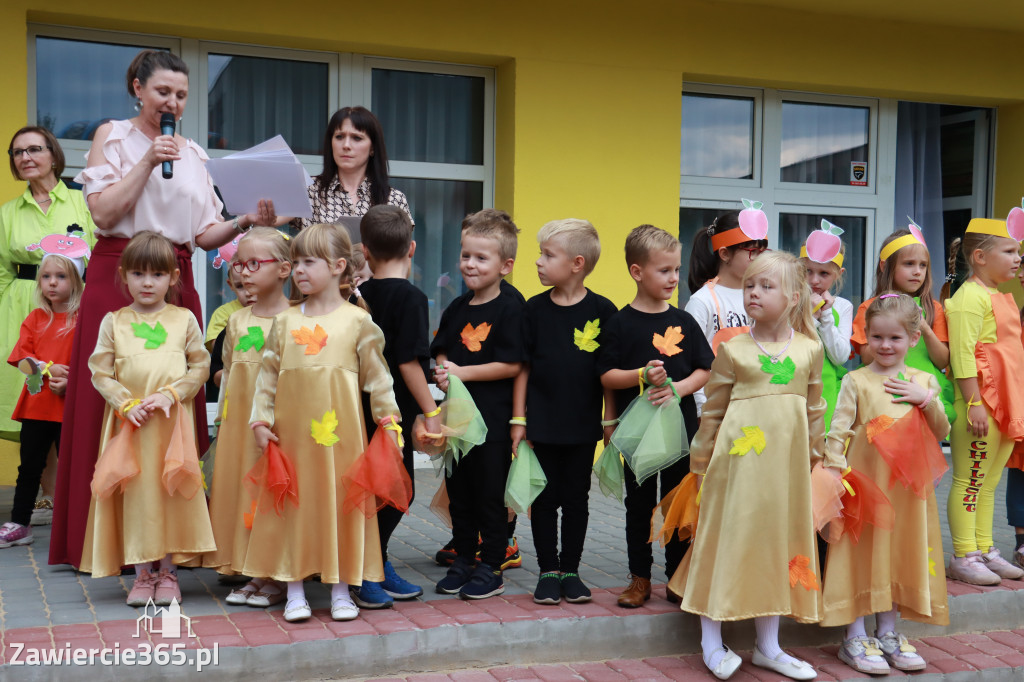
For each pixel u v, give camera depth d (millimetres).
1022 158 8172
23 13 5703
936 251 8391
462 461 3773
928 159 8336
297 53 6531
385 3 6406
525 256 6812
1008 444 4234
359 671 3182
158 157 3660
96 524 3494
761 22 7305
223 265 6516
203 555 3611
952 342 4199
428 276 7004
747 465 3287
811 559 3303
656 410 3502
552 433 3619
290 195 3656
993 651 3740
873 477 3584
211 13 6051
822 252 3883
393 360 3623
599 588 3902
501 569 3881
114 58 6160
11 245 4898
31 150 4895
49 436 4516
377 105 6785
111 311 3793
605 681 3277
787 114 7812
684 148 7539
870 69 7613
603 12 6918
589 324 3709
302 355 3395
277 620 3332
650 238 3625
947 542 4891
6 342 4797
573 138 6895
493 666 3361
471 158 7035
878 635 3602
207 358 3691
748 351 3350
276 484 3295
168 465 3424
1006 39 7961
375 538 3406
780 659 3344
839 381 4043
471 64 6918
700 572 3324
